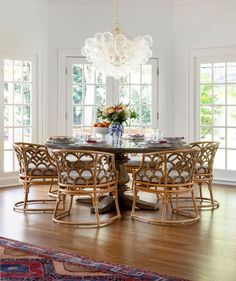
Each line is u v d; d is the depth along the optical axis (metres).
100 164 5.03
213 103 7.93
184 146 5.56
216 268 3.67
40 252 4.06
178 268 3.67
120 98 8.20
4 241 4.38
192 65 8.00
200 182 5.84
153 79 8.17
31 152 5.56
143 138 6.20
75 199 6.38
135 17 8.07
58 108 8.02
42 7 7.84
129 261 3.84
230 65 7.75
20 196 6.62
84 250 4.13
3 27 7.39
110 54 6.12
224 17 7.71
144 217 5.33
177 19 8.08
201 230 4.82
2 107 7.48
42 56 7.86
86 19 8.00
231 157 7.82
